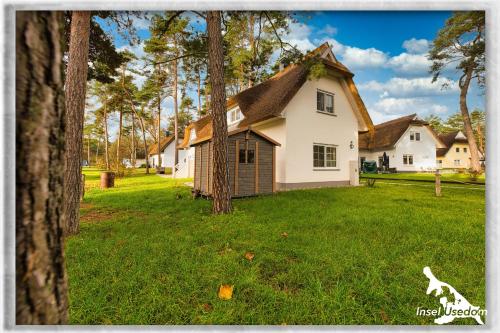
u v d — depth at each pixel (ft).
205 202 22.67
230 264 8.56
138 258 9.12
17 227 2.71
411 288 7.09
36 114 2.76
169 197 26.32
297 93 33.81
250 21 23.98
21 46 2.66
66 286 3.22
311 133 35.27
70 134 13.03
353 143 41.19
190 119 126.62
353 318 5.95
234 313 6.05
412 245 10.53
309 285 7.27
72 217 12.79
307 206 19.63
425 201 22.27
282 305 6.33
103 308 6.16
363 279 7.56
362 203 21.16
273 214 16.61
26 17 2.71
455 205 20.20
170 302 6.39
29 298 2.81
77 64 13.39
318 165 36.60
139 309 6.14
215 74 17.61
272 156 28.25
